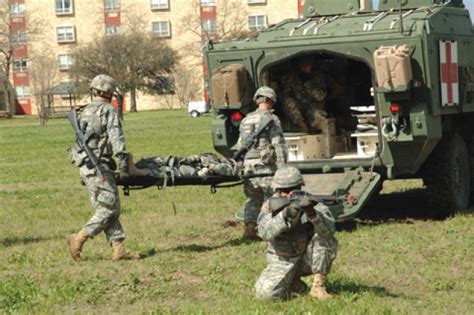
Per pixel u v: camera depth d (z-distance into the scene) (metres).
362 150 14.18
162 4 107.62
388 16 14.52
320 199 8.93
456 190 14.83
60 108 98.25
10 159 33.38
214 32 106.06
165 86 106.12
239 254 11.84
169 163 11.96
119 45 99.94
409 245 12.07
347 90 15.96
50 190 21.47
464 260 11.16
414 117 13.46
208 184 12.23
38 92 97.44
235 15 105.44
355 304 8.90
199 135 44.84
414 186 19.08
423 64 13.52
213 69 14.55
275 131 12.24
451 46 14.27
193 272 10.83
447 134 14.82
